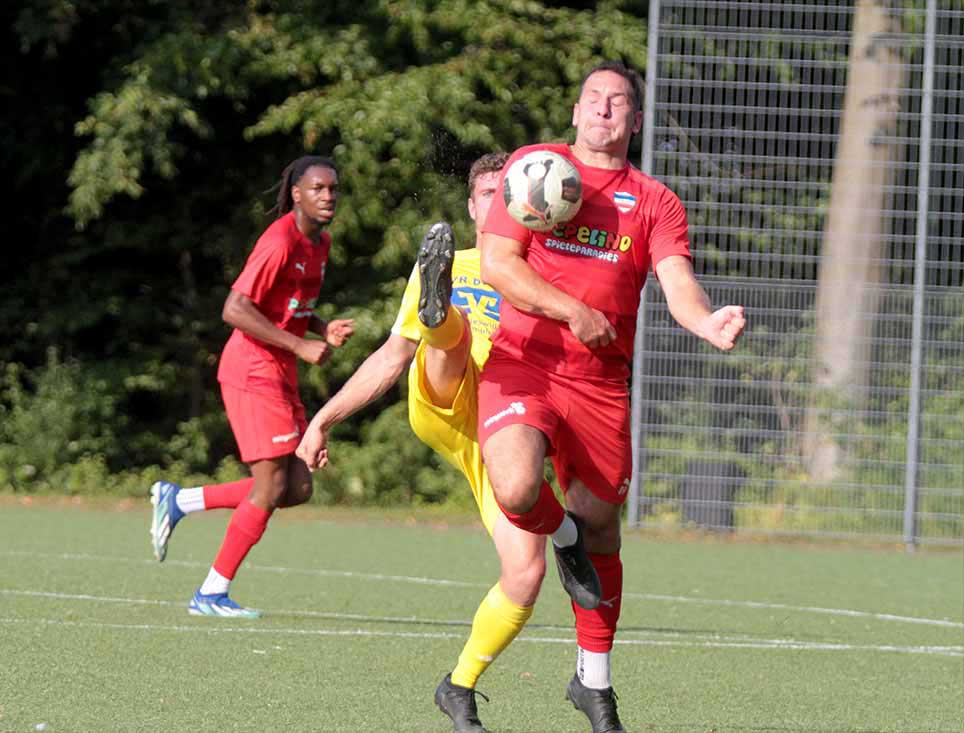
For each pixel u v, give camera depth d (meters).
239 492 31.73
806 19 49.50
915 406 49.53
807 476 50.09
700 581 40.78
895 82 49.28
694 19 49.81
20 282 70.62
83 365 68.56
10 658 24.14
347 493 63.59
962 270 49.34
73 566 38.94
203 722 19.59
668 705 22.47
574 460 18.55
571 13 67.44
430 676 23.89
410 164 62.06
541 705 21.94
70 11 64.56
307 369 65.94
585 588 18.53
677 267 17.94
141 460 68.25
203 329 70.56
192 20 66.81
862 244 49.44
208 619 29.94
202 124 65.56
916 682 25.47
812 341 49.75
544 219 17.47
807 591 39.44
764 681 25.03
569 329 17.94
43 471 65.31
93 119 63.62
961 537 49.69
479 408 18.20
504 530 18.95
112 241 69.25
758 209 49.66
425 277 17.50
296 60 64.69
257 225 69.38
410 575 39.91
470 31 64.88
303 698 21.61
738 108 49.69
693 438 50.41
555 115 65.69
